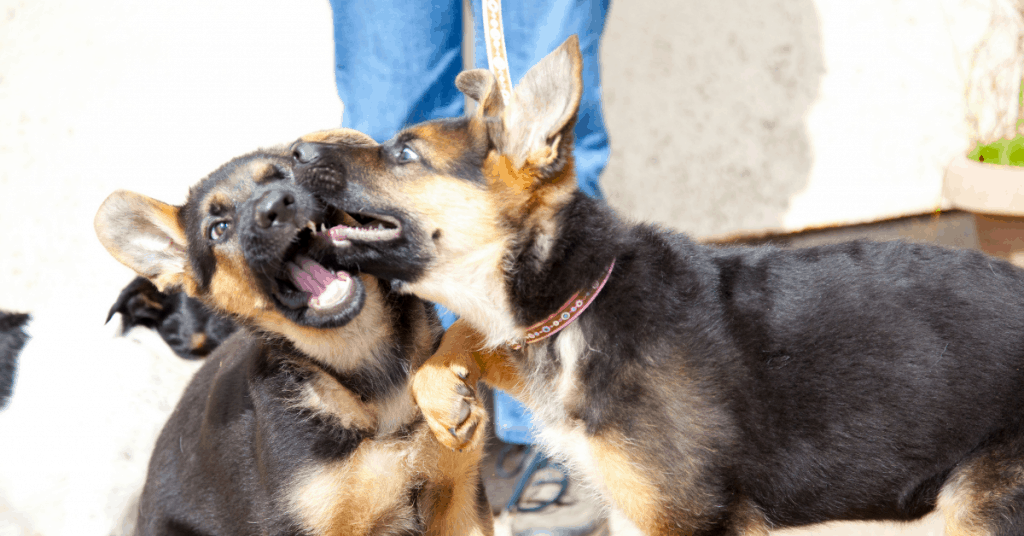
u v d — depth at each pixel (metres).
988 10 1.54
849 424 1.05
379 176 1.06
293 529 1.06
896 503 1.07
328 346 1.09
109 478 1.24
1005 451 1.04
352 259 1.07
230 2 1.52
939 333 1.05
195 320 1.33
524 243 1.06
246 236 1.06
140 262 1.15
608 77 1.54
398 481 1.10
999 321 1.05
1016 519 1.03
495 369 1.12
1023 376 1.04
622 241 1.07
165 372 1.31
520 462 1.36
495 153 1.06
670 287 1.06
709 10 1.53
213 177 1.13
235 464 1.11
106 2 1.53
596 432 1.04
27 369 1.27
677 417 1.02
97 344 1.30
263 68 1.53
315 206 1.06
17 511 1.23
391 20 1.22
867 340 1.05
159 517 1.17
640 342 1.04
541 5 1.21
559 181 1.06
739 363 1.04
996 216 1.44
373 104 1.25
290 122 1.54
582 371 1.05
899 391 1.05
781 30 1.53
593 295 1.05
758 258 1.09
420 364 1.13
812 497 1.06
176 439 1.18
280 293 1.08
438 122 1.08
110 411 1.26
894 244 1.09
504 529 1.26
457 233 1.06
